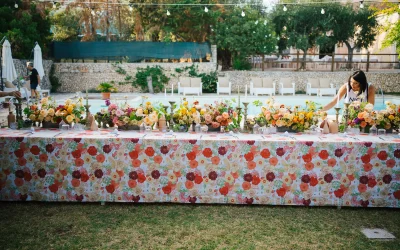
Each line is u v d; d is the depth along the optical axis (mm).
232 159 3633
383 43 12445
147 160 3654
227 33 17656
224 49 18922
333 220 3404
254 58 19812
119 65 16828
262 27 17266
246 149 3613
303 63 18969
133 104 11727
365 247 2902
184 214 3508
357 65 19641
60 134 3805
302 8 18969
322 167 3609
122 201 3709
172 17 17891
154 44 17297
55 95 14969
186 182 3678
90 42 17250
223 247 2877
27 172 3691
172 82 16969
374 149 3561
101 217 3428
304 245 2924
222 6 18453
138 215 3482
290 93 16516
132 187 3693
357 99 4668
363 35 19094
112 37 18906
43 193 3715
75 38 18875
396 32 12102
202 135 3869
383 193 3617
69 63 16797
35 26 16016
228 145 3611
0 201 3768
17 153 3660
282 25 19406
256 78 15562
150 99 13250
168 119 4184
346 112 4145
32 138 3631
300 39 18500
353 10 19078
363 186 3619
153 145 3629
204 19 17844
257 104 4289
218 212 3561
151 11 17781
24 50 15430
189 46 17391
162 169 3662
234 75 17188
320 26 19031
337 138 3746
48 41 17328
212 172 3658
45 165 3674
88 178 3688
